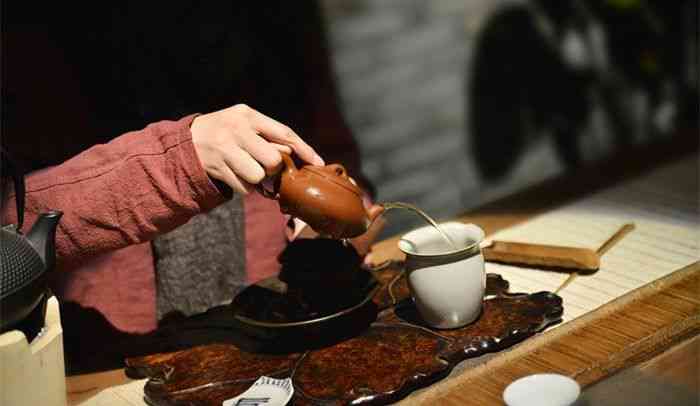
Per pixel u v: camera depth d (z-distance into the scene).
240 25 1.95
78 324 1.74
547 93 3.94
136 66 1.82
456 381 1.20
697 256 1.59
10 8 1.72
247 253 1.86
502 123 3.82
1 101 1.71
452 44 3.61
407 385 1.19
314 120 2.01
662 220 1.80
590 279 1.54
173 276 1.79
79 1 1.77
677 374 1.13
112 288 1.76
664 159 2.25
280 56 2.01
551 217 1.92
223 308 1.57
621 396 1.08
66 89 1.75
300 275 1.44
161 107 1.85
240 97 1.97
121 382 1.36
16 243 1.16
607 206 1.94
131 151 1.36
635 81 4.24
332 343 1.35
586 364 1.20
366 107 3.42
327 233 1.30
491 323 1.35
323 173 1.29
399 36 3.46
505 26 3.74
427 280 1.31
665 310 1.35
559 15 3.91
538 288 1.52
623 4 4.00
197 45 1.89
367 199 1.85
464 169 3.75
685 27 4.32
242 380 1.27
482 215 1.99
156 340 1.47
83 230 1.37
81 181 1.38
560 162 4.05
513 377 1.19
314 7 2.08
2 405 1.08
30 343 1.15
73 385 1.37
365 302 1.39
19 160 1.67
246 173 1.27
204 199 1.34
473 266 1.32
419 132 3.59
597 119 4.13
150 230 1.37
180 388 1.27
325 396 1.18
